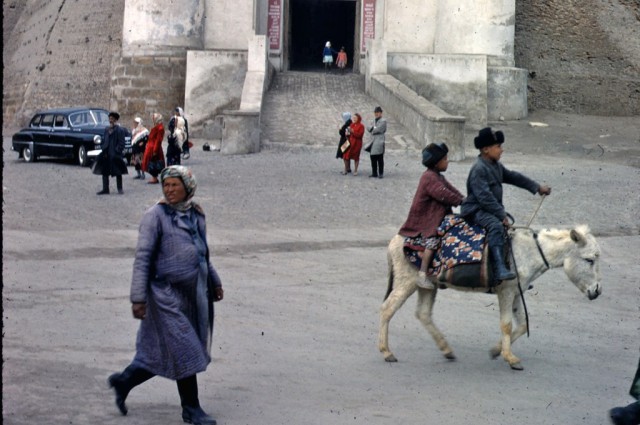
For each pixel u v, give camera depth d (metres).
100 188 23.70
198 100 40.41
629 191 23.95
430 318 9.95
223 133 31.78
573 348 10.50
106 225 18.30
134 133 25.73
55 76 52.50
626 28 48.06
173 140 25.95
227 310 11.77
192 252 7.52
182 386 7.50
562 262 9.59
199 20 42.78
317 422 7.65
